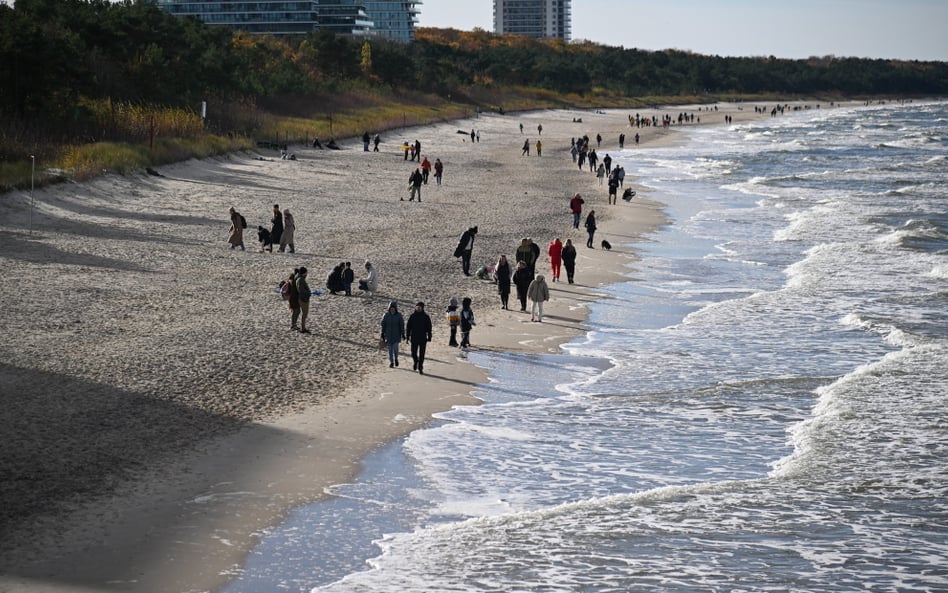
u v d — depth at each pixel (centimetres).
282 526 2478
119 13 16000
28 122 10338
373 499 2684
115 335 4094
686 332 4862
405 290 5438
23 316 4297
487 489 2805
